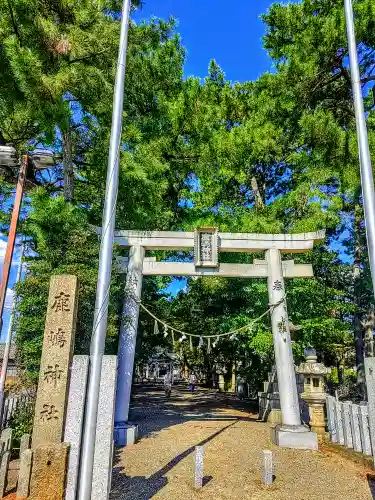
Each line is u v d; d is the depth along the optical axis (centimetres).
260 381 1585
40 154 735
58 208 796
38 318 748
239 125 1503
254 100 1417
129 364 916
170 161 1533
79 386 483
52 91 780
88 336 785
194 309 1903
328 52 1138
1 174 1052
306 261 1326
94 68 877
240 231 1259
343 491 568
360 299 1656
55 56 872
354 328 1700
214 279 1347
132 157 987
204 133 1478
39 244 819
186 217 1524
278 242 1019
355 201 1308
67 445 448
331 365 2298
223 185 1512
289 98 1249
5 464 506
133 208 1042
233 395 2255
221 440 891
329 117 1111
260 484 593
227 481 602
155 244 1015
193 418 1251
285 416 884
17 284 768
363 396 1567
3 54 802
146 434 943
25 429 720
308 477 631
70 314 511
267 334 1127
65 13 930
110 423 473
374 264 442
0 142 1002
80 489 414
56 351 493
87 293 773
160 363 4441
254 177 1513
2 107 853
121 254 1118
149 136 1397
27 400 827
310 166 1279
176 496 534
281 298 966
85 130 1106
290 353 924
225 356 2133
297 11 1205
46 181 1229
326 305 1262
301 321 1166
